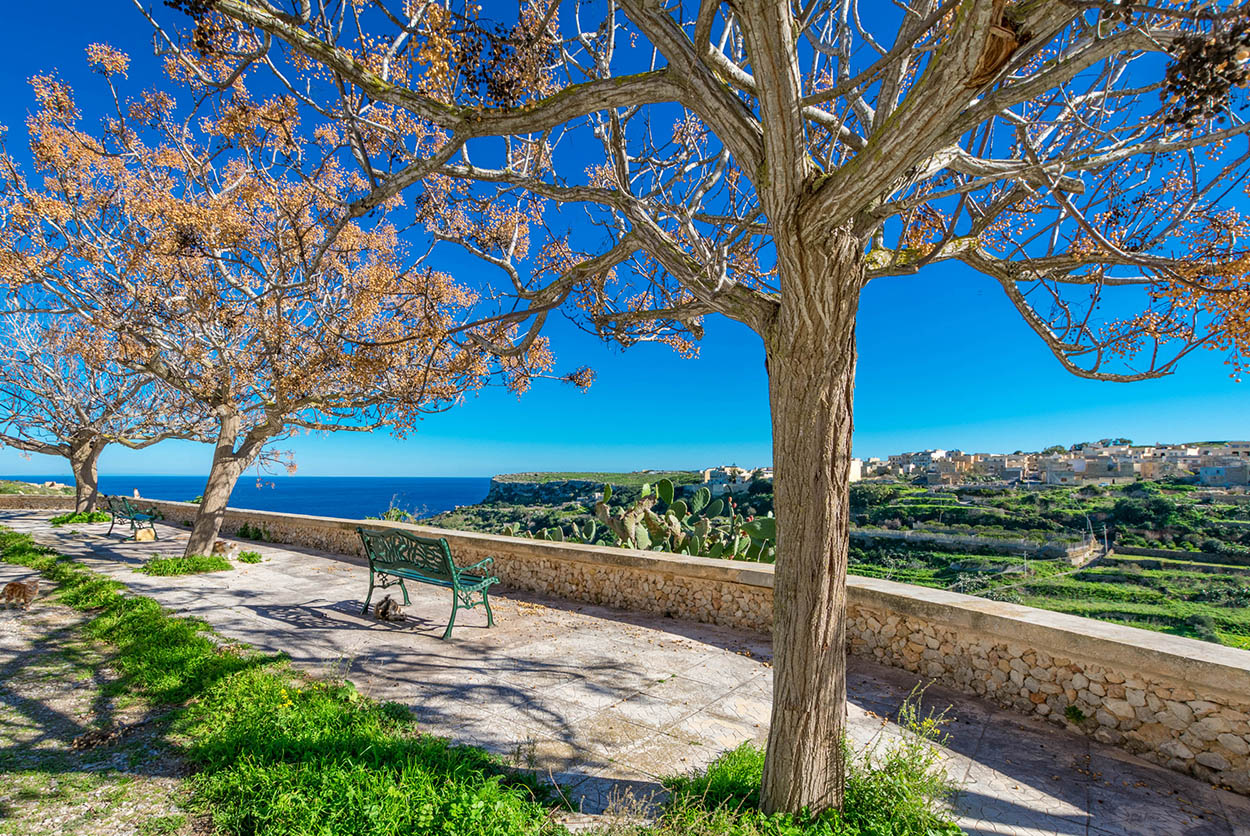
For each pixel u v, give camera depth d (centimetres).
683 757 337
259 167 657
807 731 259
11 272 748
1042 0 187
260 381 907
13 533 1156
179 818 262
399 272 739
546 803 280
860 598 528
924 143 204
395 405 788
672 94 274
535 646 545
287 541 1254
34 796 277
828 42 378
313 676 445
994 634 427
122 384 1394
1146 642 358
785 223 245
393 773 275
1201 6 186
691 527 867
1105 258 364
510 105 284
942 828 261
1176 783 327
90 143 784
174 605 662
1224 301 276
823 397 259
